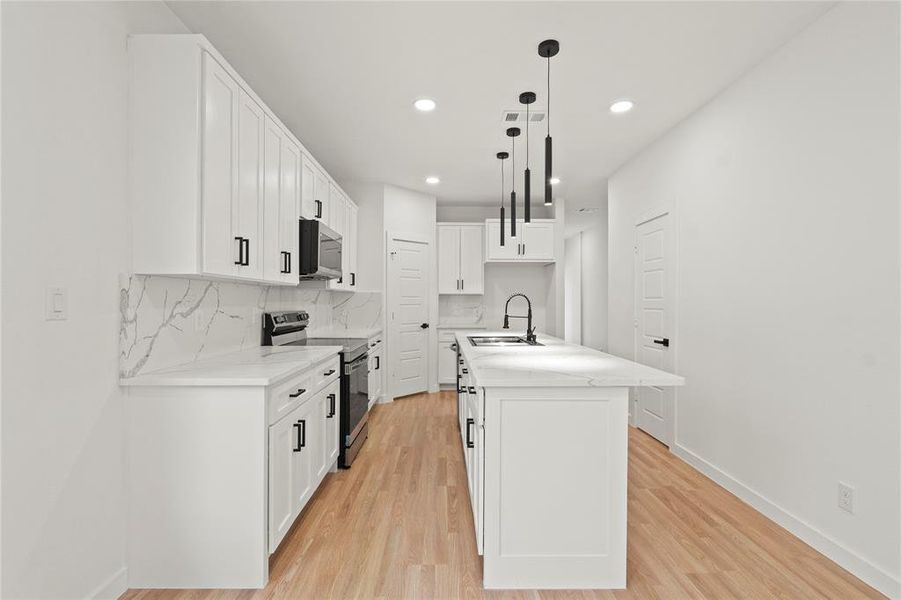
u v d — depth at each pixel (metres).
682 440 3.22
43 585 1.40
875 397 1.80
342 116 3.18
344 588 1.77
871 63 1.82
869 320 1.83
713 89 2.75
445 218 6.12
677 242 3.28
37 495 1.38
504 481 1.78
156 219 1.78
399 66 2.51
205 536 1.76
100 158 1.63
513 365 2.07
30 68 1.35
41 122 1.39
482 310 6.11
